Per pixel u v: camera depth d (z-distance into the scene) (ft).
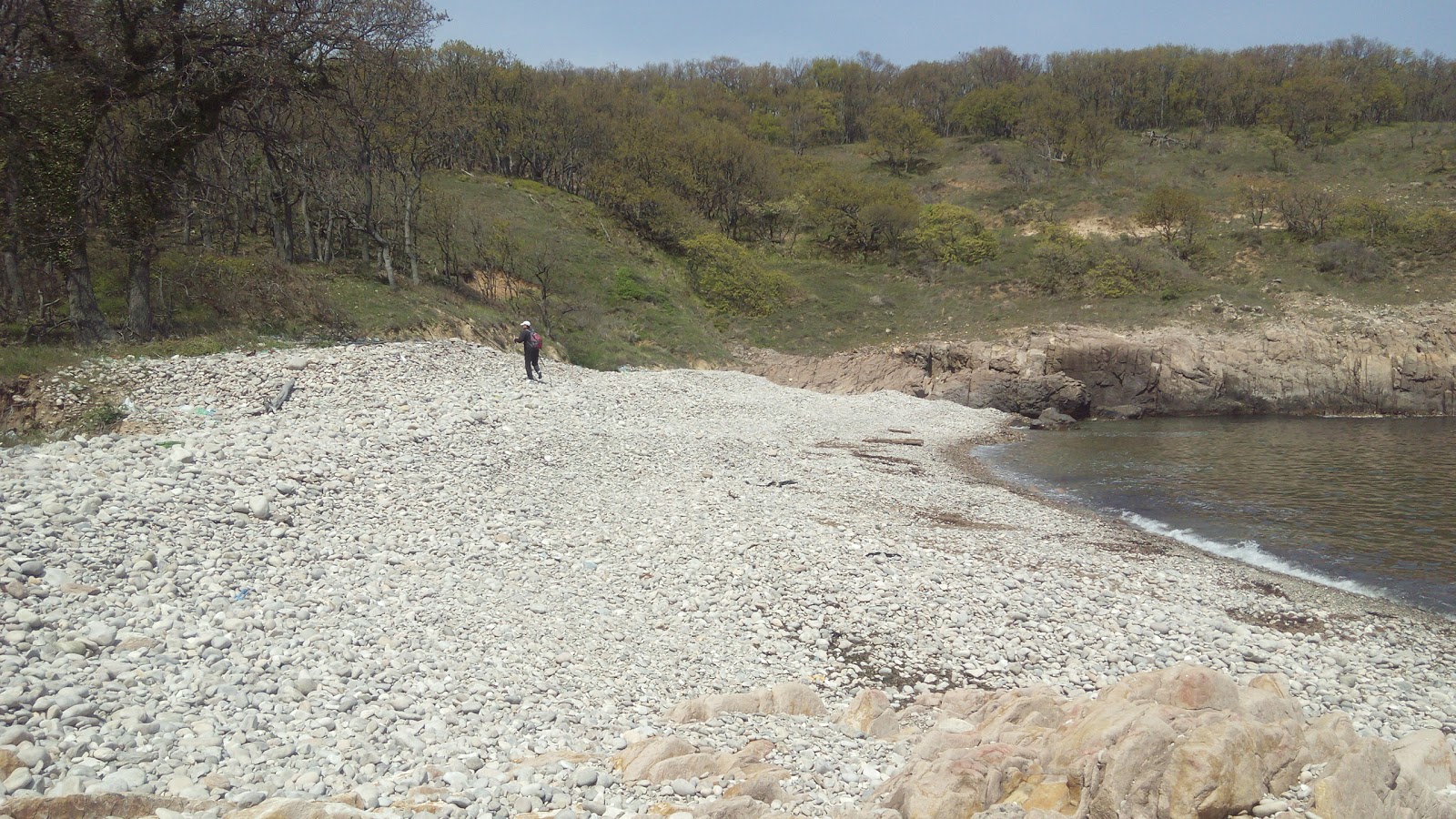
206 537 41.73
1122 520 76.54
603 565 49.19
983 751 25.32
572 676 34.78
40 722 24.26
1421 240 206.59
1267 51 404.57
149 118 88.69
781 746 28.53
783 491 73.67
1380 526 71.56
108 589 34.76
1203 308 186.29
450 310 135.54
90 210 89.15
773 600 46.32
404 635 35.65
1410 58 389.80
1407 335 165.48
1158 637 44.52
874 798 24.49
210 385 77.10
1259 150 313.53
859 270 238.89
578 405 95.71
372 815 20.49
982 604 47.52
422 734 27.32
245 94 95.55
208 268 106.73
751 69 447.83
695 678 36.45
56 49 83.56
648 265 220.84
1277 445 121.08
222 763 23.68
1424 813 23.17
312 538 44.68
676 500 64.44
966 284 218.59
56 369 74.23
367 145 134.31
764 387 149.38
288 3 92.53
